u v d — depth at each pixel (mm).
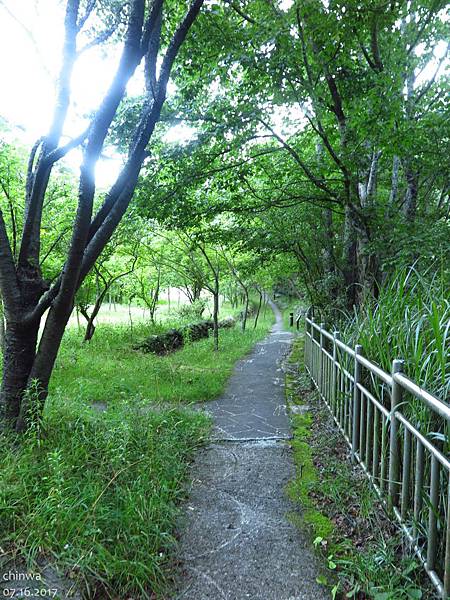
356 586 2018
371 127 4668
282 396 5789
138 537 2260
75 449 3117
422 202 6094
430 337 2428
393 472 2418
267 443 3996
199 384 6098
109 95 3025
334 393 4176
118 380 6125
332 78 4977
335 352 4145
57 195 7324
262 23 4422
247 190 7023
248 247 7352
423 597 1901
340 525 2605
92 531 2162
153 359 8336
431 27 5109
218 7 4648
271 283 16578
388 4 4473
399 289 3125
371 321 3287
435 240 4512
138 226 8805
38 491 2557
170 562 2283
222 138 5320
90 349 9016
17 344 3525
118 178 3660
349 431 3568
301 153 6656
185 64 5207
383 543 2250
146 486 2746
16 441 3238
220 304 27172
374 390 2957
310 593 2055
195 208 6516
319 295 7047
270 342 12203
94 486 2627
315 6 4062
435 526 1854
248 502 2912
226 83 5242
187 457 3637
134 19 3008
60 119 3482
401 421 2268
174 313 16922
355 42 5156
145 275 13289
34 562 2090
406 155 5082
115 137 5293
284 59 4473
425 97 5812
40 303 3449
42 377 3516
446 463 1678
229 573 2195
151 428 3707
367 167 5398
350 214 5539
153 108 3492
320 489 3006
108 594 2004
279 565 2256
